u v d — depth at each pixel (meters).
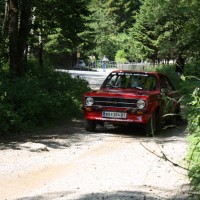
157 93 11.71
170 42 13.77
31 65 20.08
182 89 5.15
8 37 17.16
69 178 7.17
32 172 7.60
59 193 6.30
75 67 59.84
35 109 12.27
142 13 50.56
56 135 11.20
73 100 15.74
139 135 11.52
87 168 7.80
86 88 19.11
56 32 21.34
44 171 7.66
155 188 6.51
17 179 7.19
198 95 5.11
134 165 7.97
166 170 7.50
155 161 8.18
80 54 63.75
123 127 12.96
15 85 13.13
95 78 38.72
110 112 11.46
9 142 10.01
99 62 69.56
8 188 6.70
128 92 11.64
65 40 22.38
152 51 52.50
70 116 14.67
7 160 8.36
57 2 19.17
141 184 6.73
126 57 73.69
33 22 19.95
